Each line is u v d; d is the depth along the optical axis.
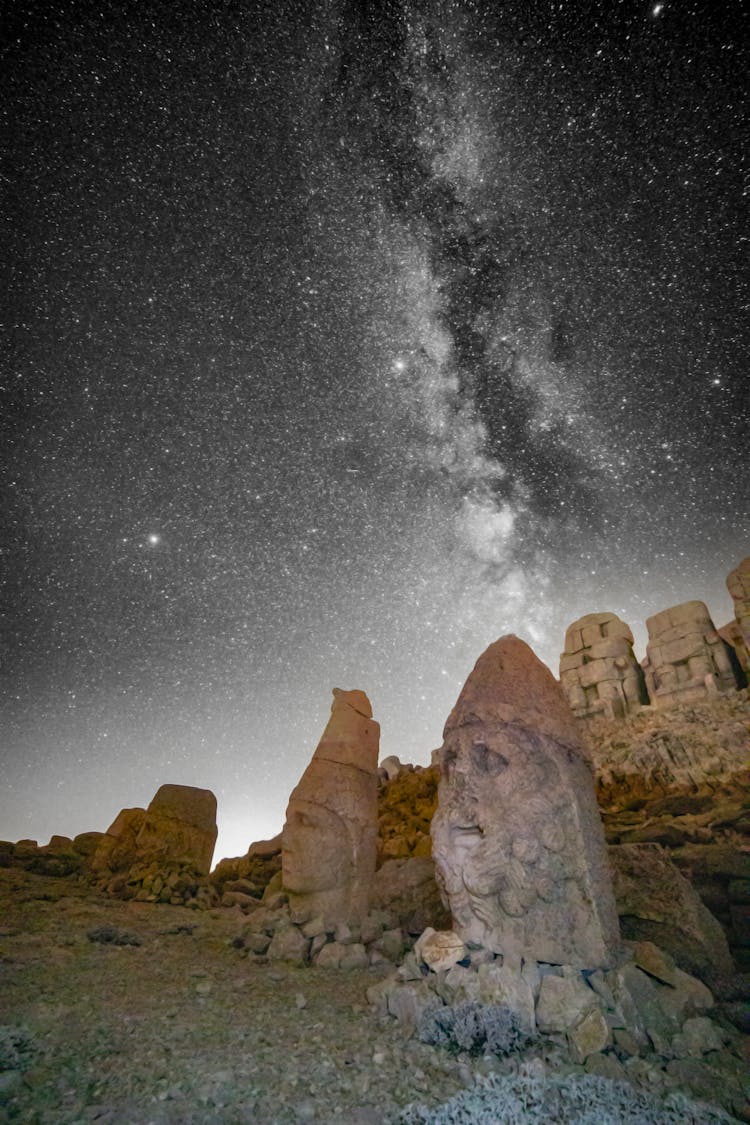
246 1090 4.01
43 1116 3.50
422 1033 5.04
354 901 8.78
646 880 7.28
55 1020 5.02
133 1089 3.92
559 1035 4.84
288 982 6.83
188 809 13.64
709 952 6.45
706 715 16.19
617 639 19.94
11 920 8.66
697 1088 4.22
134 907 10.58
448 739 7.32
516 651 7.66
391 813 15.63
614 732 17.36
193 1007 5.71
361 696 10.85
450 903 6.52
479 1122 3.68
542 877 5.98
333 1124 3.65
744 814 10.85
